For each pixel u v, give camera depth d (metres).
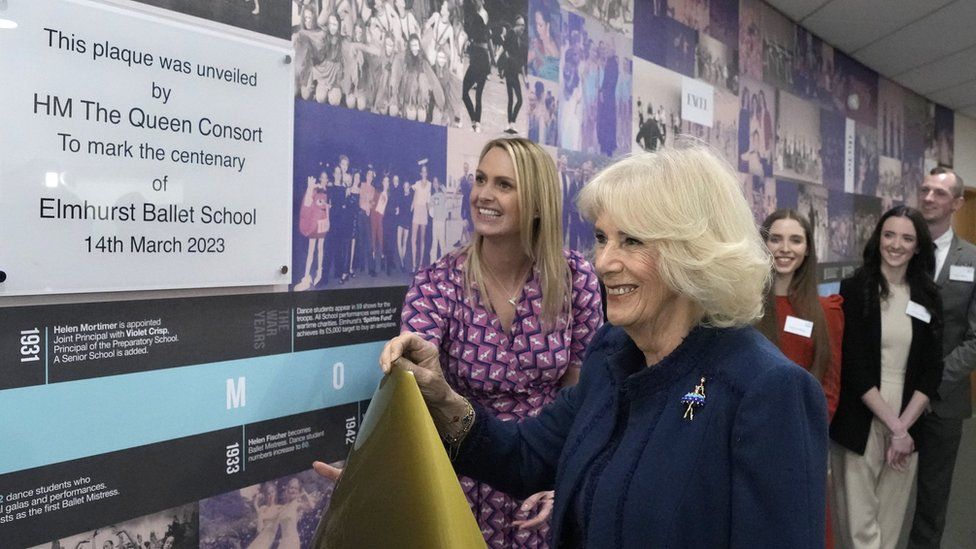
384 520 0.78
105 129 1.22
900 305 2.66
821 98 4.70
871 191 5.48
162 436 1.34
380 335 1.80
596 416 0.99
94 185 1.21
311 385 1.63
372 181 1.75
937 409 2.91
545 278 1.57
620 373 0.97
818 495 0.79
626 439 0.91
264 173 1.49
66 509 1.21
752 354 0.86
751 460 0.79
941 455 2.94
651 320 0.92
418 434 0.81
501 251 1.56
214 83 1.39
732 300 0.85
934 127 6.65
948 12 4.12
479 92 2.09
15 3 1.10
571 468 0.97
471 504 1.57
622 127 2.82
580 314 1.66
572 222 2.55
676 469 0.84
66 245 1.17
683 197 0.85
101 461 1.25
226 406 1.45
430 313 1.50
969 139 7.45
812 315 2.32
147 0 1.27
